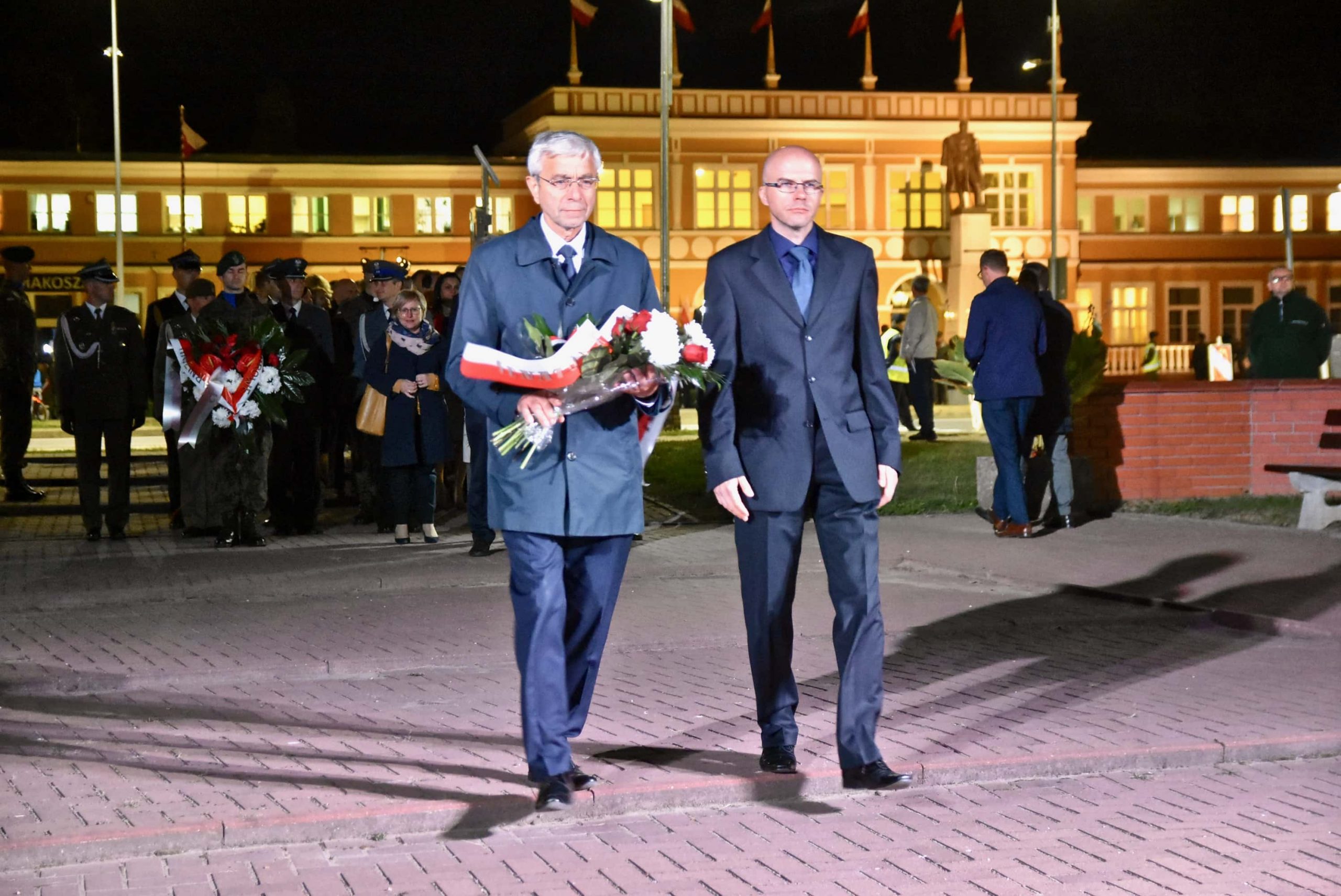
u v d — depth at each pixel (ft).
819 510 19.86
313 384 44.50
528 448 18.67
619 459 19.03
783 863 16.74
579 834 17.84
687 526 47.93
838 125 169.07
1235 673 25.76
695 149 166.71
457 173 166.20
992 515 43.32
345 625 30.71
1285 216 92.94
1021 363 41.98
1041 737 21.40
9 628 30.42
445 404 42.65
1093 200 183.01
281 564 38.91
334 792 18.80
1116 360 167.02
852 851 17.15
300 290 46.32
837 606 19.74
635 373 17.94
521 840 17.60
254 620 31.27
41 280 159.94
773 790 19.21
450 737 21.79
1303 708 23.09
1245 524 44.52
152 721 22.94
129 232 161.07
